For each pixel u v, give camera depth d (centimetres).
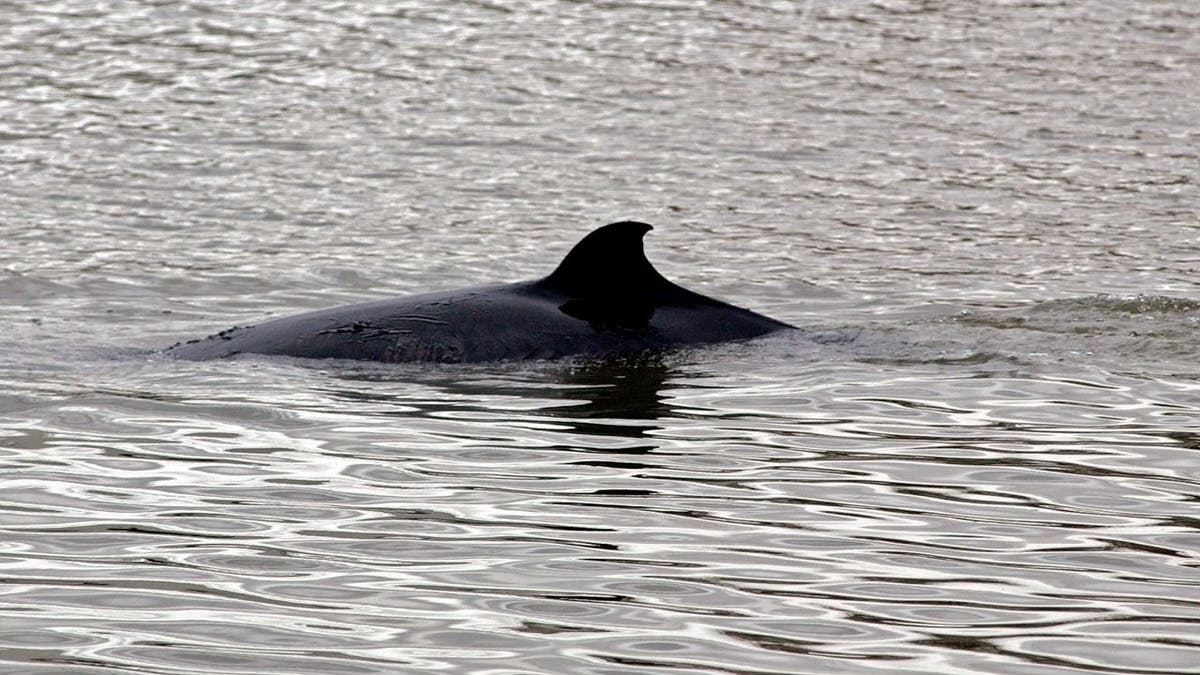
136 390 4431
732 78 10644
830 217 7475
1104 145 9044
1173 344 4978
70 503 3416
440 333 4828
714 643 2675
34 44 11212
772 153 8806
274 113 9525
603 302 5041
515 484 3569
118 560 3058
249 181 8012
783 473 3662
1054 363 4741
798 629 2733
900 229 7244
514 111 9688
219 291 6053
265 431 4022
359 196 7762
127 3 12550
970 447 3881
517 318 4903
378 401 4325
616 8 12800
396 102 9862
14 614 2769
